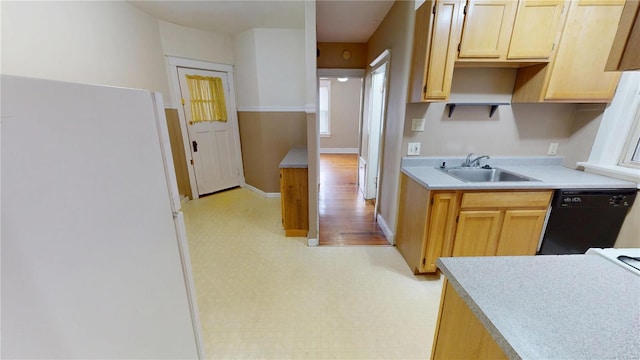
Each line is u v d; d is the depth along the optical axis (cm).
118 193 64
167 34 328
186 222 314
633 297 69
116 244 65
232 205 369
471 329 75
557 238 188
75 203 54
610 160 201
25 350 47
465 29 177
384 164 293
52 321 51
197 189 393
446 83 186
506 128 227
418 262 204
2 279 43
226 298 188
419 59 192
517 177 205
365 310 177
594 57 182
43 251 48
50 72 201
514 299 68
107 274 62
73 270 54
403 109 222
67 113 51
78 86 53
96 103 57
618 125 195
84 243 56
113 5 255
